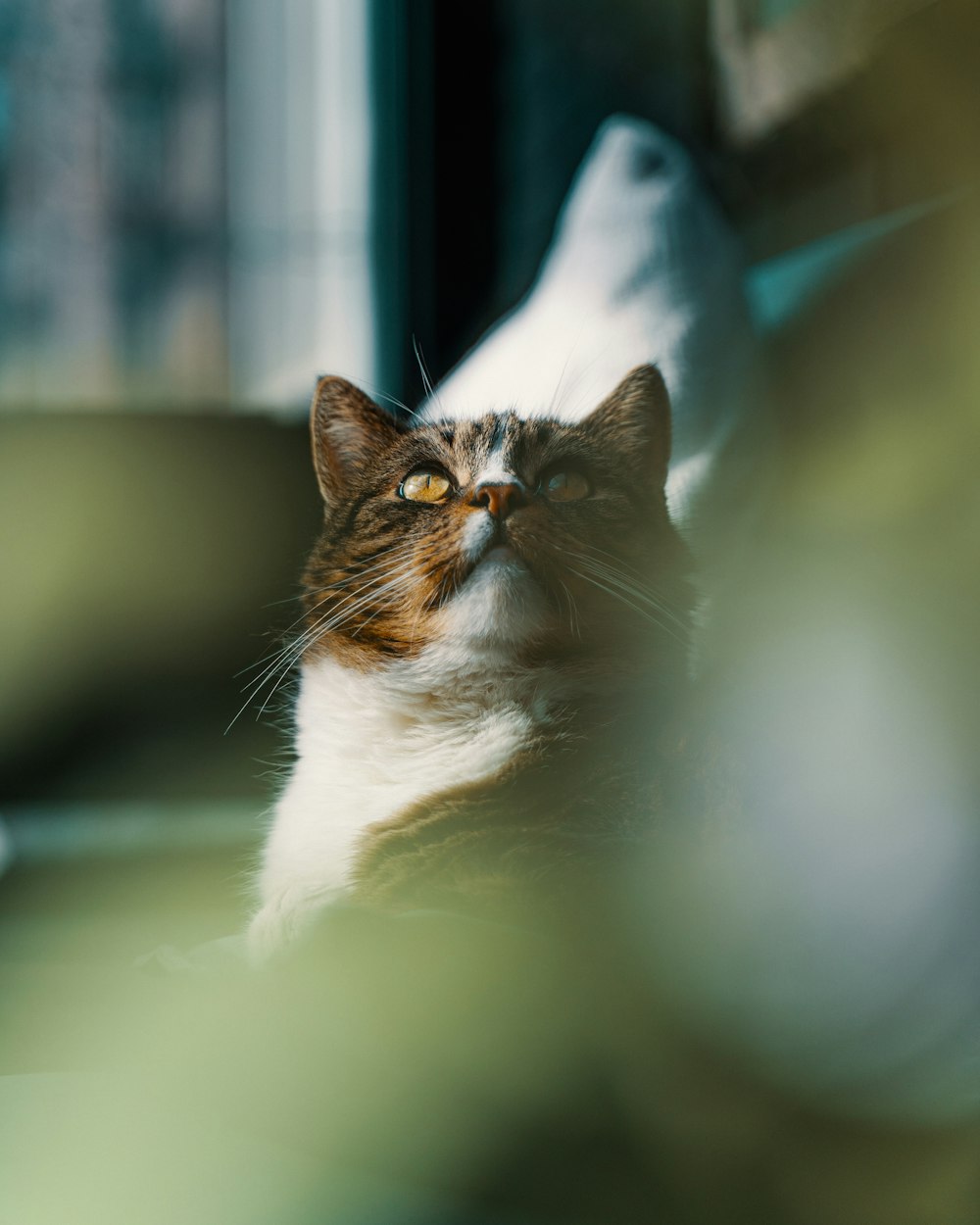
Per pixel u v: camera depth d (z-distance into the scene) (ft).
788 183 3.66
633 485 2.70
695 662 2.70
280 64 6.09
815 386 3.11
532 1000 2.23
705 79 4.03
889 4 3.21
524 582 2.58
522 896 2.35
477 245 5.33
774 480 3.02
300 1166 2.13
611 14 4.39
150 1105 2.19
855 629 2.76
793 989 2.28
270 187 6.24
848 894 2.36
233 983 2.33
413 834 2.47
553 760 2.50
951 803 2.48
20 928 3.38
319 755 2.65
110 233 6.36
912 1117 2.22
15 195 6.29
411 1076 2.19
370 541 2.67
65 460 5.25
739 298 3.18
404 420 2.89
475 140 5.29
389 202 5.57
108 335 6.40
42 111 6.29
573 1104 2.18
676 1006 2.26
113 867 3.83
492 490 2.59
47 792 4.92
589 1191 2.14
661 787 2.44
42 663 5.15
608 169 3.34
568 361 3.11
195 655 5.20
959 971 2.31
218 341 6.38
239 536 5.26
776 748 2.52
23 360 6.35
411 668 2.62
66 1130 2.18
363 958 2.26
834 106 3.45
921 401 2.92
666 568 2.68
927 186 3.19
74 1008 2.39
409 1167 2.14
